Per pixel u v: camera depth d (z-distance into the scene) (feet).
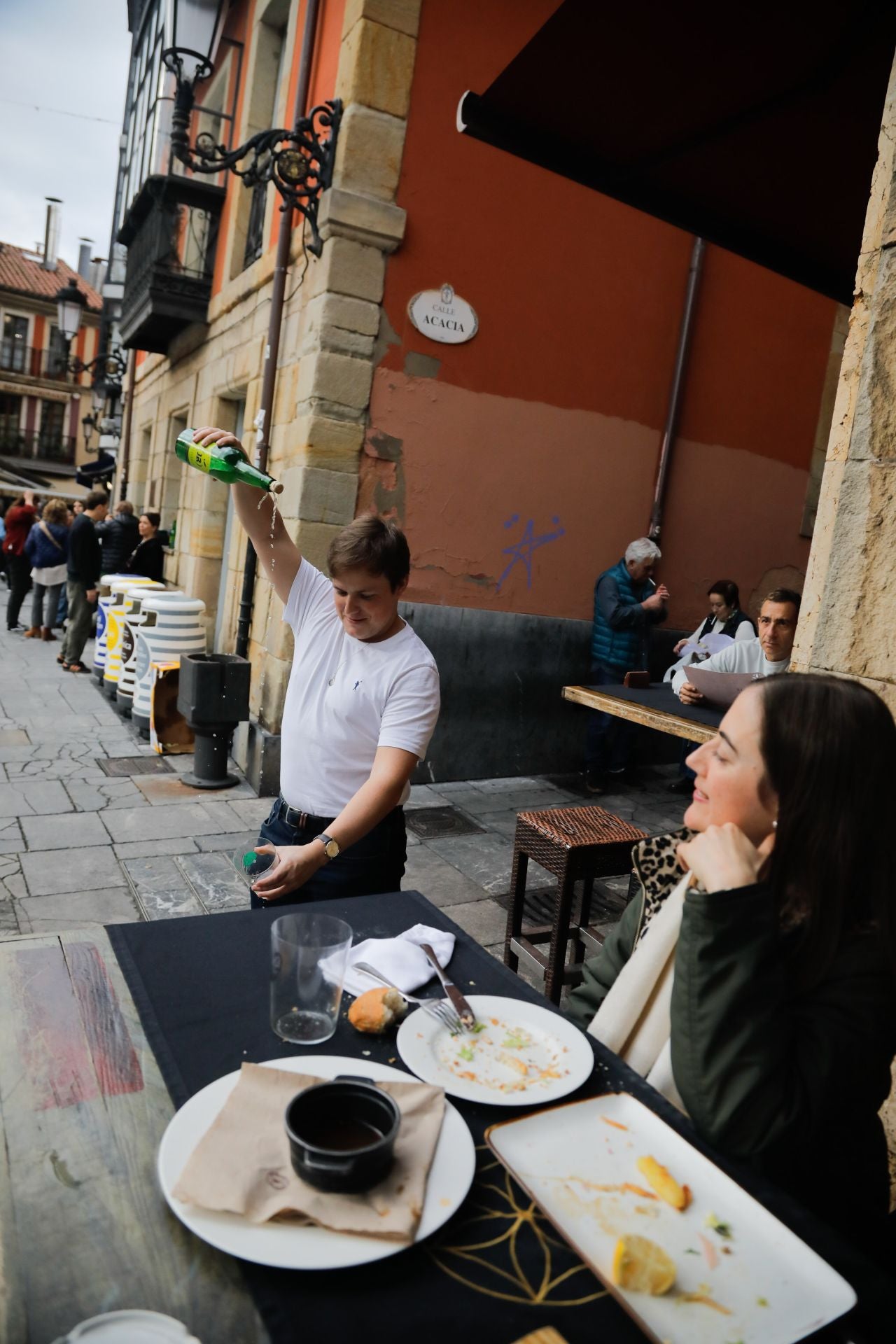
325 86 17.01
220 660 16.84
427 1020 3.99
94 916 11.29
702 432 21.33
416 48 15.69
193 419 26.68
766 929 3.41
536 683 19.61
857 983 3.53
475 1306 2.51
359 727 6.52
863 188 9.34
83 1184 2.94
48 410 110.42
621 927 4.96
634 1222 2.88
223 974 4.35
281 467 17.52
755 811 3.73
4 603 44.65
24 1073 3.51
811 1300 2.63
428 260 16.58
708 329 20.75
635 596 19.56
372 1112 3.05
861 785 3.53
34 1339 2.34
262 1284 2.55
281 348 18.07
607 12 7.01
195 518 24.70
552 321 18.37
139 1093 3.43
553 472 19.06
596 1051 3.95
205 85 27.37
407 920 5.21
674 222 10.28
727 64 7.53
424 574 17.83
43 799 15.55
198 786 16.85
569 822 9.73
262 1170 2.85
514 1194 2.98
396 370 16.65
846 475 6.01
